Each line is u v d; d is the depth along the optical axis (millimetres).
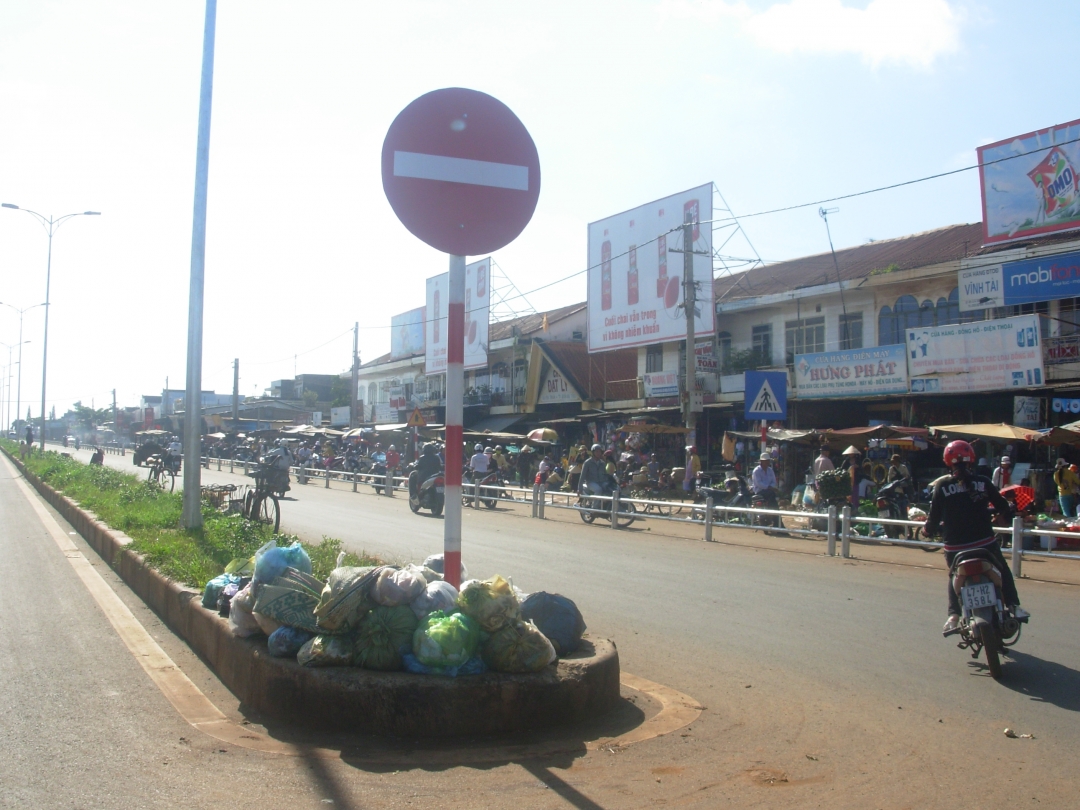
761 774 4121
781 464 23625
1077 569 11898
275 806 3607
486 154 4824
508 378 39719
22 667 5922
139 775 3955
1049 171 19594
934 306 22469
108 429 105875
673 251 21953
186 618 6723
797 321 26156
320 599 4875
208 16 11805
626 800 3742
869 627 7617
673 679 5930
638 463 23734
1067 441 15586
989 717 5102
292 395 81312
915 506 15594
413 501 20281
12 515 18141
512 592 4758
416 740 4336
